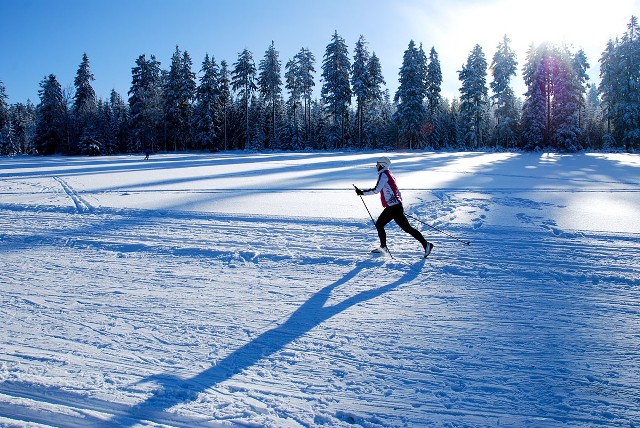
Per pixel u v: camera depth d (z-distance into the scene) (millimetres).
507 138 51188
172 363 3293
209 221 8422
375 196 11516
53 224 8250
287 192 12477
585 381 3035
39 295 4664
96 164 27656
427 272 5379
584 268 5422
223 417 2686
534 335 3709
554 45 43219
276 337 3709
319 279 5168
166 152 54125
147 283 5043
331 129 58375
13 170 22562
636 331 3764
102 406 2777
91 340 3648
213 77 57594
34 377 3078
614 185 13953
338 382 3051
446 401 2838
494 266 5543
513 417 2678
